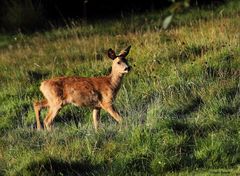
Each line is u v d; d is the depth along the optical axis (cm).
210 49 4422
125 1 6600
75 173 2748
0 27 6281
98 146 2981
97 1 6569
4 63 4934
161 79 4006
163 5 6469
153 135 2928
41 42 5556
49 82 3522
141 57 4450
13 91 4162
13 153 2973
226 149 2834
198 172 2714
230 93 3669
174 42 4694
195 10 5991
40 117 3744
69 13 6488
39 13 6284
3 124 3700
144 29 5519
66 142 2995
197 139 2962
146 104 3709
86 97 3478
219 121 3158
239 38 4506
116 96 3578
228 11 5756
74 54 4891
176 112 3541
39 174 2709
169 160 2759
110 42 5059
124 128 3123
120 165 2742
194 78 3962
